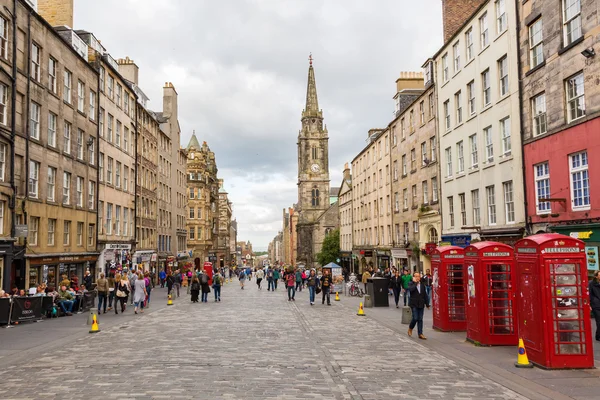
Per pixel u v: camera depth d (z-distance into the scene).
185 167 72.69
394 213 44.50
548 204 21.33
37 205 26.19
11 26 23.75
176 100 66.50
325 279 27.31
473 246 13.61
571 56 19.42
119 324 18.38
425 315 20.84
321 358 11.55
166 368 10.31
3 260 22.53
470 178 28.58
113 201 39.22
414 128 38.62
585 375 9.62
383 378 9.52
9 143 23.48
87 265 33.38
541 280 10.29
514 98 23.72
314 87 125.81
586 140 18.53
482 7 26.69
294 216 160.62
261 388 8.65
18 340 14.45
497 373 9.84
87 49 35.38
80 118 32.38
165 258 57.47
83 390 8.52
